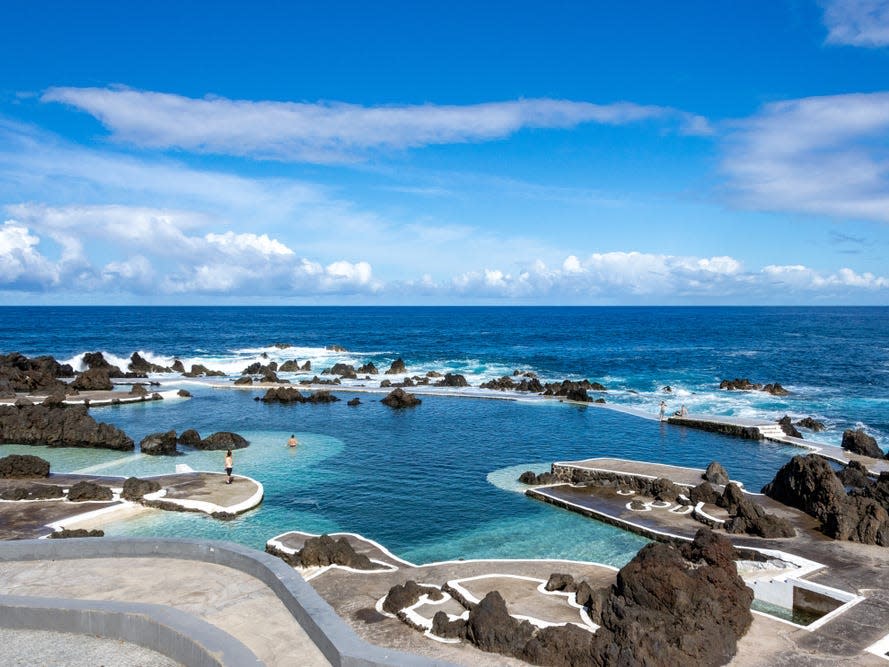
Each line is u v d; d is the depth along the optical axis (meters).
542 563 26.06
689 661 17.70
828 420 63.19
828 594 23.62
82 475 41.69
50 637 14.33
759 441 54.44
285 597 15.30
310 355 126.44
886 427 60.06
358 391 82.50
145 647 13.91
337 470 44.81
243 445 52.12
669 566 20.28
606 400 76.50
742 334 179.25
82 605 14.49
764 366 105.38
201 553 17.94
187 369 105.62
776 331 191.38
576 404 72.94
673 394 80.06
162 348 137.75
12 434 53.75
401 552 30.44
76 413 55.47
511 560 26.41
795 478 34.19
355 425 61.41
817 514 32.03
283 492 39.59
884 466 45.59
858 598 22.91
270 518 34.91
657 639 17.81
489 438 55.50
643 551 21.95
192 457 48.84
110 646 13.93
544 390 82.31
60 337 160.12
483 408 71.00
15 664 13.20
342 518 35.03
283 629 14.30
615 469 40.91
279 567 16.45
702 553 22.25
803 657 18.64
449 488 40.59
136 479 37.78
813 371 98.94
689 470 40.88
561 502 36.84
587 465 42.16
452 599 22.20
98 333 175.25
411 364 113.31
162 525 33.44
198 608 15.25
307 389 84.50
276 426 61.03
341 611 21.59
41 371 87.44
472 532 32.97
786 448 52.03
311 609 14.16
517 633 18.58
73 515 33.69
